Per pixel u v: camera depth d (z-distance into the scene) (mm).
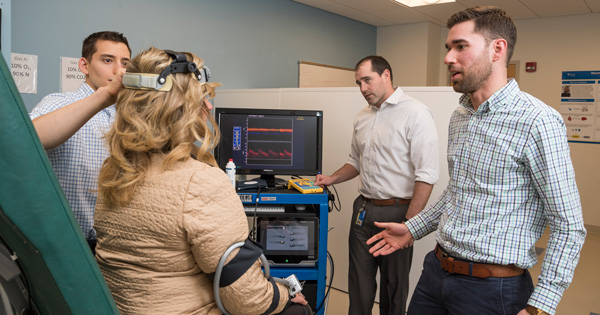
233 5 4754
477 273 1347
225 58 4723
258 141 2359
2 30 2115
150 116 931
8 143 576
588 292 3543
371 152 2389
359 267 2383
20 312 689
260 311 1000
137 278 937
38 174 607
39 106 1479
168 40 4188
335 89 3314
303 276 2045
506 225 1312
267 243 2039
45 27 3375
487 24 1305
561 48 5824
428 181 2191
